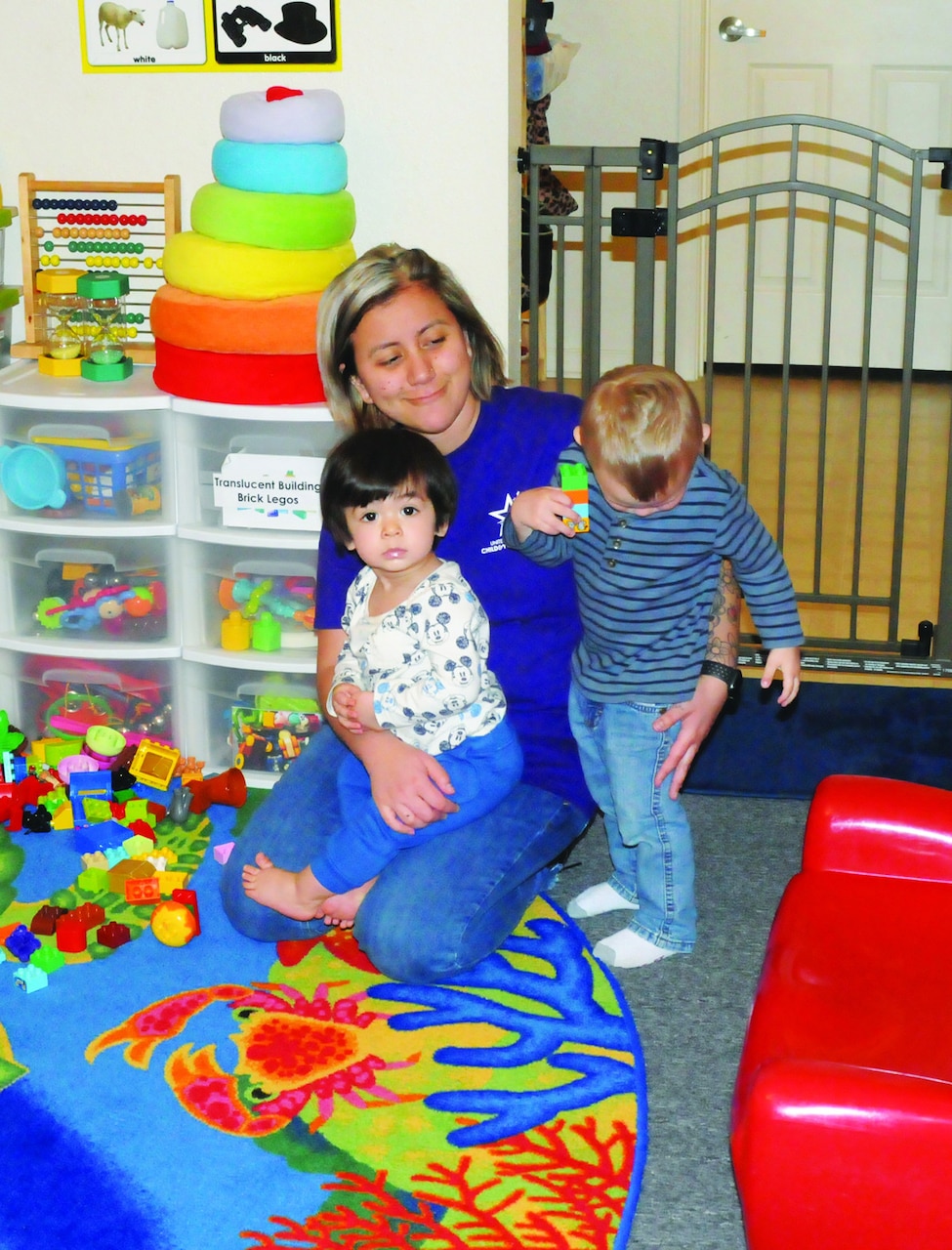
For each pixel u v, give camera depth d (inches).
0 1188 60.9
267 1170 61.7
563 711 80.0
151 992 74.5
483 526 77.4
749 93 171.6
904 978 54.7
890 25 166.9
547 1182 60.8
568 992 74.4
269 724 96.8
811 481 147.3
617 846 81.2
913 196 95.9
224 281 86.7
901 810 62.1
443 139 95.5
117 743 96.1
